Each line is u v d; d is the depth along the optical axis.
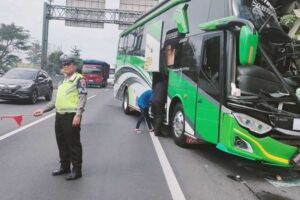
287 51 7.73
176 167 7.73
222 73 7.39
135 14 44.41
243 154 6.82
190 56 9.09
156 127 11.11
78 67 6.76
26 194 5.81
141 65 13.87
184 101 9.28
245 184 6.81
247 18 7.59
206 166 7.93
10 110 16.09
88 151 8.87
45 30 44.78
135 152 8.93
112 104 21.66
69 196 5.79
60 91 6.53
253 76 6.85
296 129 6.83
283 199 6.10
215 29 7.78
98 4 44.12
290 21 8.06
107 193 5.98
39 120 13.41
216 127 7.49
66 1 44.19
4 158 7.89
